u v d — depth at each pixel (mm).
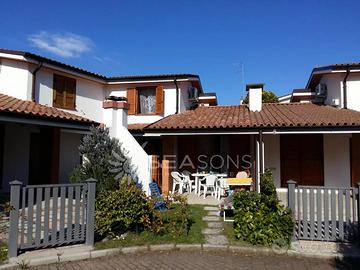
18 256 5703
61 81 15125
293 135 13922
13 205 5715
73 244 6441
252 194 7223
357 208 6699
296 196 7145
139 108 17531
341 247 6430
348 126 11000
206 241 6770
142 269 5484
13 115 9242
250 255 6266
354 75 14883
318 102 16812
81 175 9703
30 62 13203
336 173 13289
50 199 6668
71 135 15117
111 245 6457
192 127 12242
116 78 17188
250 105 15805
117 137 11555
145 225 7172
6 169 13195
